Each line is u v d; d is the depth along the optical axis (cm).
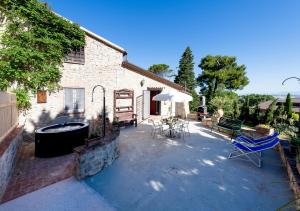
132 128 1005
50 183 372
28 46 714
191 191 350
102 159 441
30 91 740
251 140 617
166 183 381
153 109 1555
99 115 984
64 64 848
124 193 340
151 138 777
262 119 1205
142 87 1223
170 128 812
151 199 321
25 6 702
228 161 515
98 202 309
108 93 1027
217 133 897
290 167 401
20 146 608
